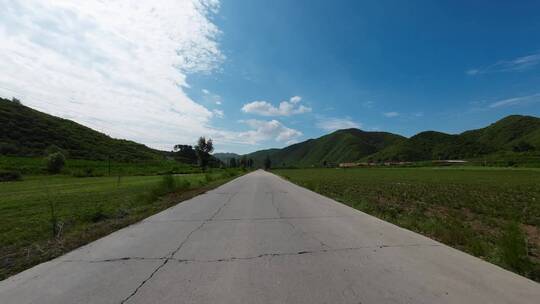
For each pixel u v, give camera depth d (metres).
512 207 14.06
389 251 5.46
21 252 5.78
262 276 4.23
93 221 10.13
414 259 4.97
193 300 3.46
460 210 13.30
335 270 4.44
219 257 5.19
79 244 6.18
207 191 20.28
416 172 66.19
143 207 12.31
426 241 6.23
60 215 11.10
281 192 19.39
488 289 3.72
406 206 14.20
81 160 67.56
